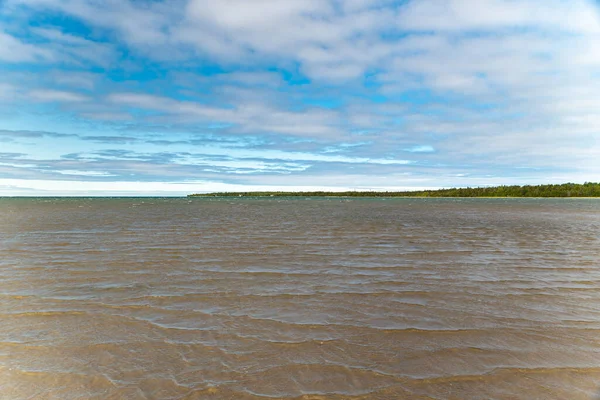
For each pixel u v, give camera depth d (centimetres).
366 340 781
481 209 7775
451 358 698
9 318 905
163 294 1119
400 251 1939
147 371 648
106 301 1045
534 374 639
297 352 723
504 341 776
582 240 2450
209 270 1461
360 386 603
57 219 4216
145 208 8144
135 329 840
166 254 1819
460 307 1004
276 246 2108
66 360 687
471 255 1828
